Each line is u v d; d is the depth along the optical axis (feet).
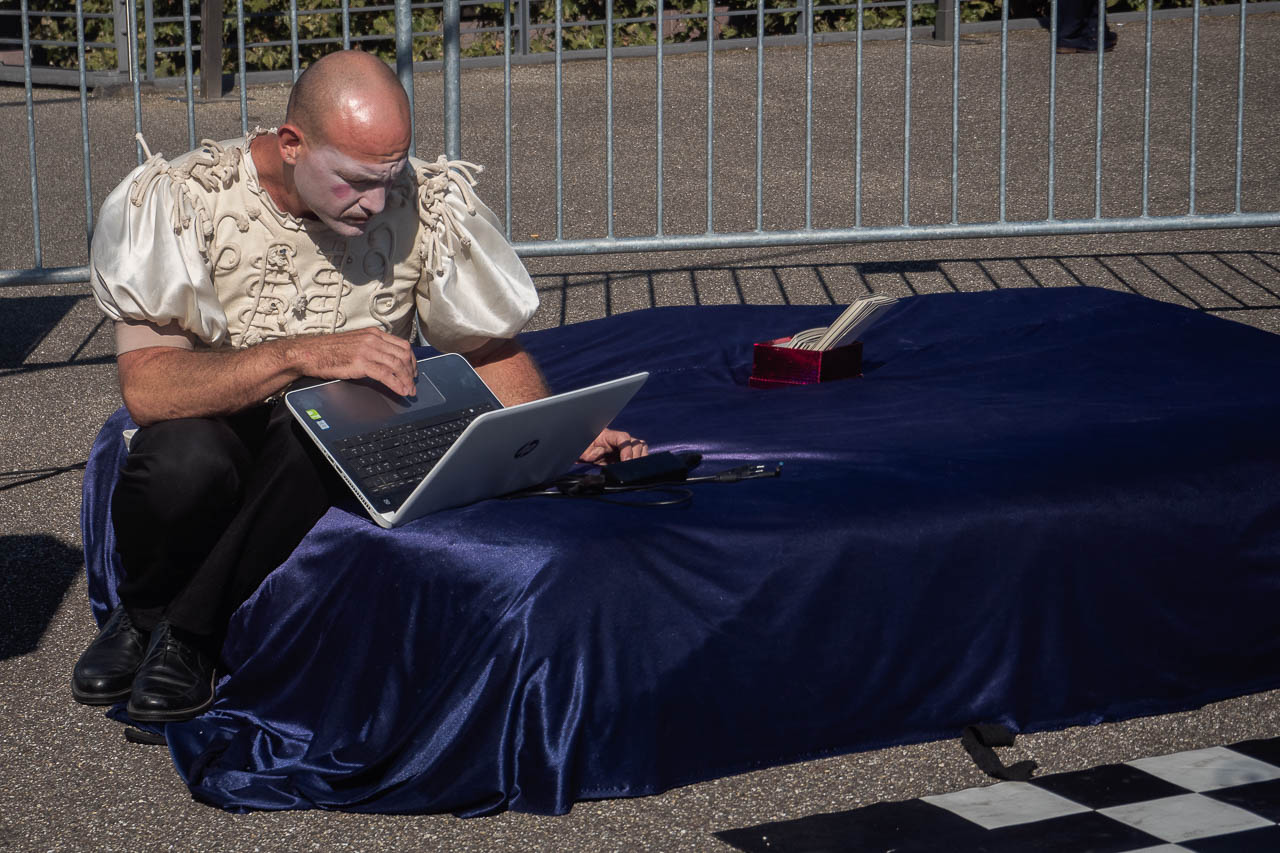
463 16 44.52
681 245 18.99
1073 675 10.11
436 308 10.85
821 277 22.66
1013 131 32.55
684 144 32.50
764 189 28.35
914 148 31.53
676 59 43.06
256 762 9.62
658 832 8.77
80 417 17.37
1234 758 9.73
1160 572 10.22
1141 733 10.11
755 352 13.67
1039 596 9.94
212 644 10.26
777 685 9.42
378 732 9.41
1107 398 12.35
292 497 9.73
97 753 9.95
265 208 10.09
